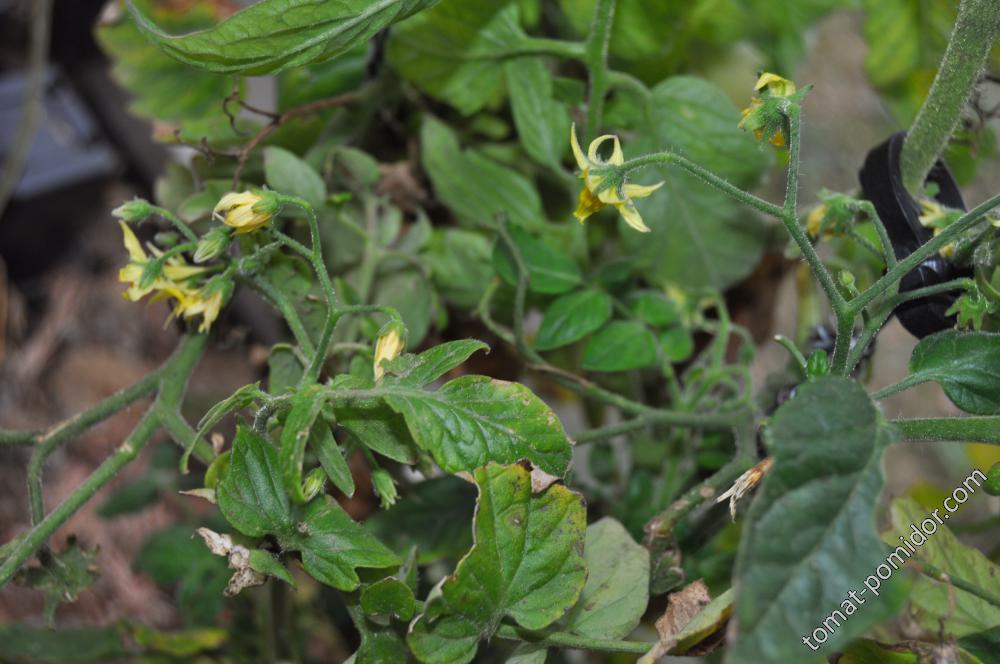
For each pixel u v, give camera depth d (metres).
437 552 0.57
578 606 0.51
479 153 0.62
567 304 0.57
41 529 0.52
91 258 1.01
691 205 0.60
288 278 0.54
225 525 0.67
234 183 0.55
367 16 0.49
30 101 0.75
